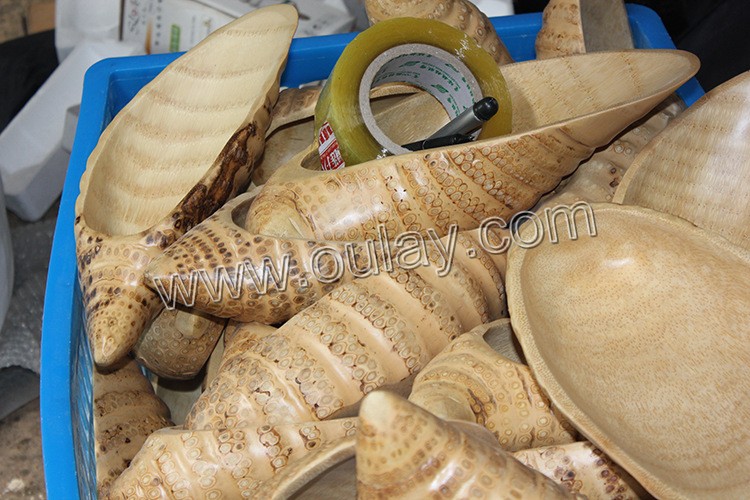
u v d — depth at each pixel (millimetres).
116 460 556
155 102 640
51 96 1005
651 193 578
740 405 447
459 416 440
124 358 604
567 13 665
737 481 417
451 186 521
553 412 462
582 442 444
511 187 534
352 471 398
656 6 909
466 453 344
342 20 955
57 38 1025
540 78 624
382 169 519
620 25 690
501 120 581
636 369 465
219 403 487
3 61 1094
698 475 417
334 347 483
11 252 920
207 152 624
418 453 338
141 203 616
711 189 574
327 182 526
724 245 471
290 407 477
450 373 469
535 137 516
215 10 915
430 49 575
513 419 462
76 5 999
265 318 533
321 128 569
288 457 461
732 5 846
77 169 671
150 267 518
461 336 497
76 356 604
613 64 607
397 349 489
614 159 614
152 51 971
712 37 868
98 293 534
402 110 632
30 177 1011
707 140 571
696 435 440
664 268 483
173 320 590
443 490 339
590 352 469
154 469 463
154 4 948
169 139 637
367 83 557
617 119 529
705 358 464
